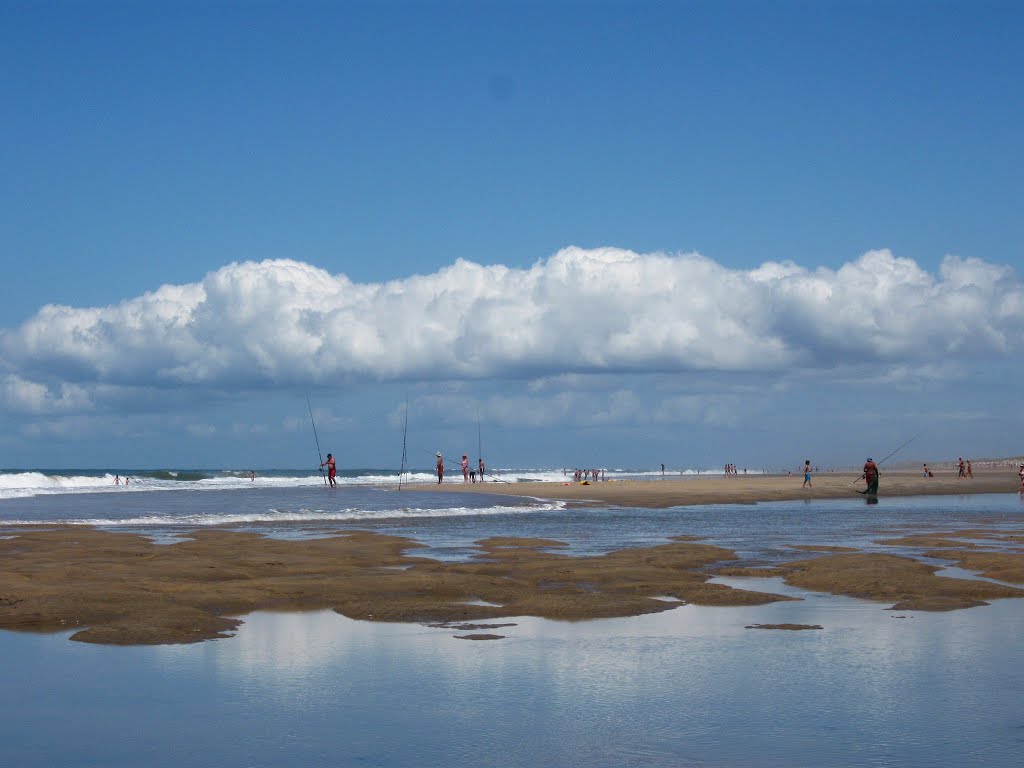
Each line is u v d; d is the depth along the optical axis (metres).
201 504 39.38
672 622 12.17
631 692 8.67
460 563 18.38
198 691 8.74
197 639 11.12
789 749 7.02
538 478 109.56
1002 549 21.12
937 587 14.70
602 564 17.61
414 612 12.80
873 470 50.62
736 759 6.81
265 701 8.41
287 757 6.89
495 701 8.38
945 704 8.22
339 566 17.61
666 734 7.41
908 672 9.39
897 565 16.69
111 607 12.78
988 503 45.19
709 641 10.95
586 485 61.75
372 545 21.61
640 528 28.16
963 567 18.06
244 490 55.16
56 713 8.03
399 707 8.20
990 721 7.70
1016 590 14.52
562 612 12.74
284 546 21.22
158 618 12.07
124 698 8.52
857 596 14.29
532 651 10.44
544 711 8.06
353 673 9.43
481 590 14.63
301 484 75.75
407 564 18.36
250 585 14.70
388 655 10.25
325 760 6.82
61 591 13.45
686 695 8.56
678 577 16.00
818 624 12.01
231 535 23.98
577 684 8.96
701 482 76.81
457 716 7.93
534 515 34.34
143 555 19.39
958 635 11.26
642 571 16.44
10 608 12.85
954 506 42.28
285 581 15.08
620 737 7.33
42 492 53.62
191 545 21.16
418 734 7.43
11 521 29.17
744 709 8.09
